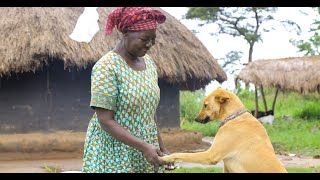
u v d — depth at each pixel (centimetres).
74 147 1201
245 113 381
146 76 299
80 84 1347
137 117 293
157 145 310
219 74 1541
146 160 300
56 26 1266
